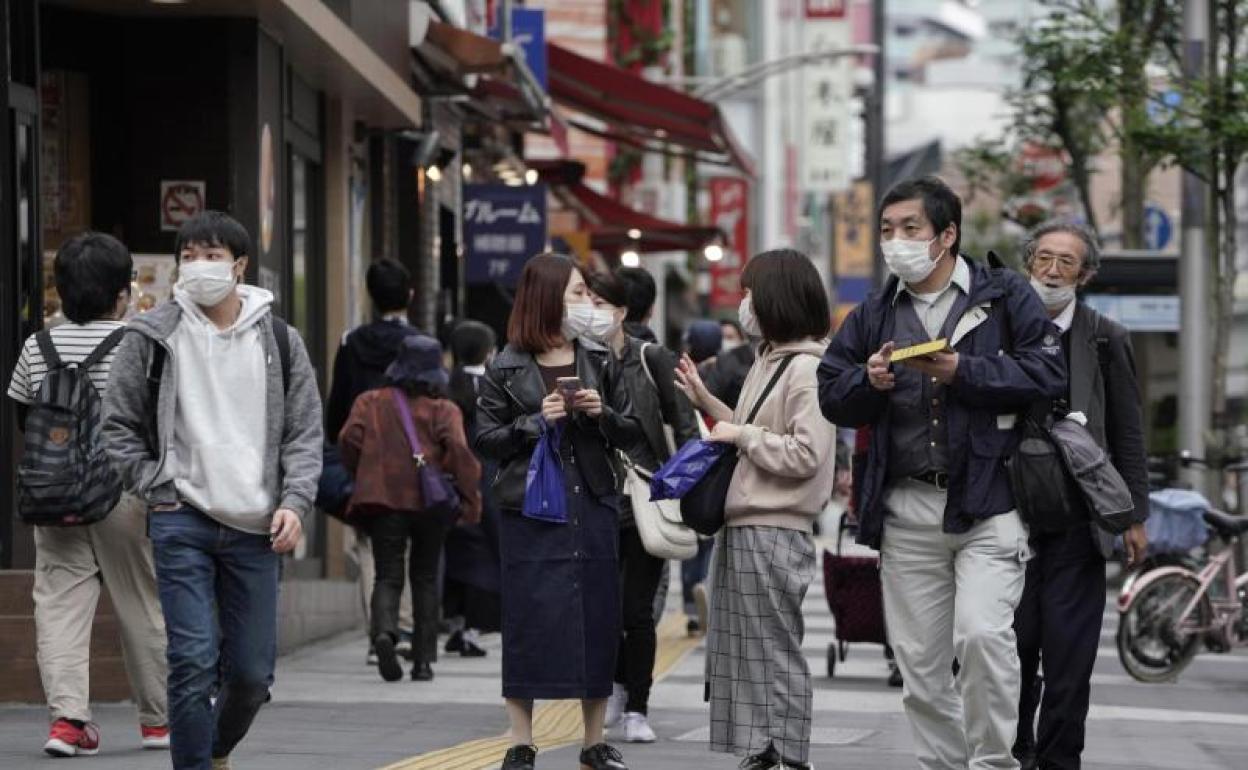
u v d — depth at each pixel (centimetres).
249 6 2841
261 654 1496
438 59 4038
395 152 4528
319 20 3047
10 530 2377
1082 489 1530
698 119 5281
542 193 5275
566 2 7406
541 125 4847
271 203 3023
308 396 1502
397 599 2531
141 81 2920
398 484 2494
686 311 10188
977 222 10888
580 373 1720
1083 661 1631
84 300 1886
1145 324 4788
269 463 1480
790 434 1631
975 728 1470
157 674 1908
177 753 1476
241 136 2916
